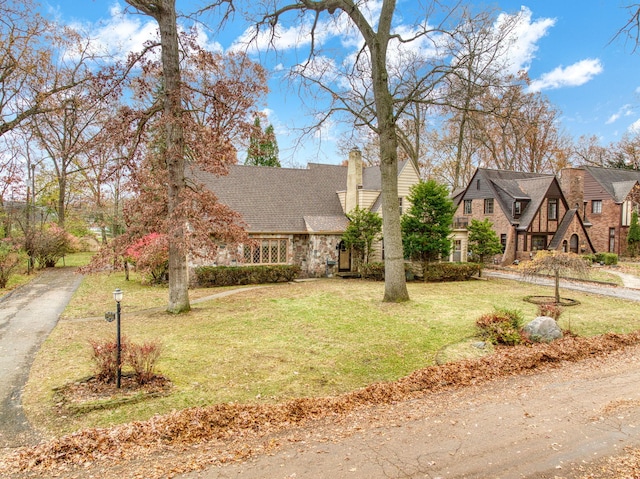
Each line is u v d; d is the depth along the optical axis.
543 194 32.75
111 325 12.73
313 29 16.67
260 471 5.10
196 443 5.91
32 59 21.27
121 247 14.40
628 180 40.41
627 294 19.09
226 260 22.66
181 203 13.22
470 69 15.51
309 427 6.51
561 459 5.36
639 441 5.86
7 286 20.09
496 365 9.56
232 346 10.58
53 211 38.53
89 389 7.58
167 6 13.33
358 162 26.36
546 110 37.41
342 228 25.42
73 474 5.05
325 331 12.11
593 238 38.75
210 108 14.11
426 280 23.23
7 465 5.23
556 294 16.97
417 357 10.05
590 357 10.48
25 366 8.93
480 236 27.73
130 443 5.79
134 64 13.99
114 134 13.39
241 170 26.77
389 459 5.39
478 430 6.30
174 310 14.39
